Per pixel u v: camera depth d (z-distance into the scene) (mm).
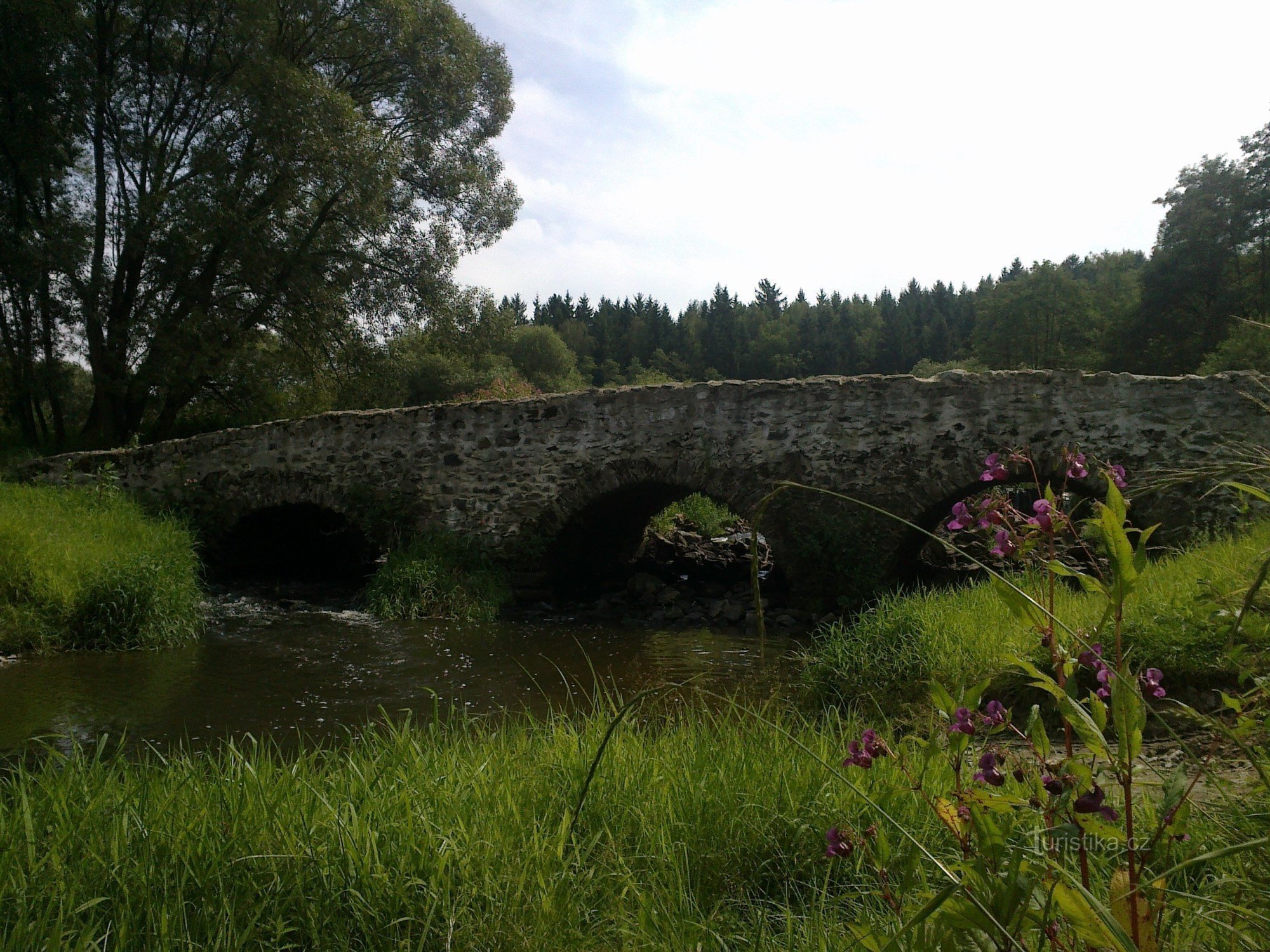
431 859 2949
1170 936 2029
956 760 1862
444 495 14883
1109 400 11508
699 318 114938
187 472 16078
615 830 3496
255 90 20266
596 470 14125
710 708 7367
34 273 20484
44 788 3471
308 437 15602
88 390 23500
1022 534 1857
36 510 12734
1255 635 2143
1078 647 1918
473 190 25312
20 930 2404
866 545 12539
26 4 19906
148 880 2785
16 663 8938
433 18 23391
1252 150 35438
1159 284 37844
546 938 2682
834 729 4898
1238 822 2473
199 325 21359
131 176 22078
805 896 3166
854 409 12773
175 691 8094
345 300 24328
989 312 61688
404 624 12250
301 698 7961
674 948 2658
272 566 17625
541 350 68938
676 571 17875
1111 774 2914
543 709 7613
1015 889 1591
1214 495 10688
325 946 2654
